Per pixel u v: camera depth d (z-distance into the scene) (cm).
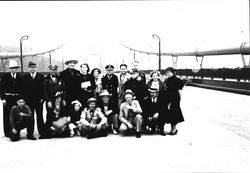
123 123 657
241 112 979
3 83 653
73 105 677
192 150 527
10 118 623
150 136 648
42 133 650
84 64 705
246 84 1683
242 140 598
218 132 677
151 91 683
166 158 481
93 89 701
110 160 474
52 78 667
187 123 798
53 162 468
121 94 721
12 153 525
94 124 647
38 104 660
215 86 2111
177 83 653
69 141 612
